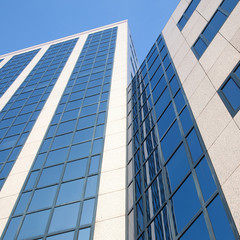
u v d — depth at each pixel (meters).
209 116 11.88
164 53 22.83
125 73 32.59
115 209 15.59
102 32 52.91
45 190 18.84
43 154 22.70
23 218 17.00
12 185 20.16
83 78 34.69
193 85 14.69
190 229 9.77
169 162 13.59
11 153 24.16
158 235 11.46
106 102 27.61
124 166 18.61
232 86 11.27
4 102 34.88
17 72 44.69
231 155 9.40
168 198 11.99
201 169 10.80
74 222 15.71
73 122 25.94
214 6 16.62
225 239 8.09
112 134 22.38
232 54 12.33
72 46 49.78
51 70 41.16
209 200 9.45
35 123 27.98
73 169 19.95
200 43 16.36
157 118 17.84
